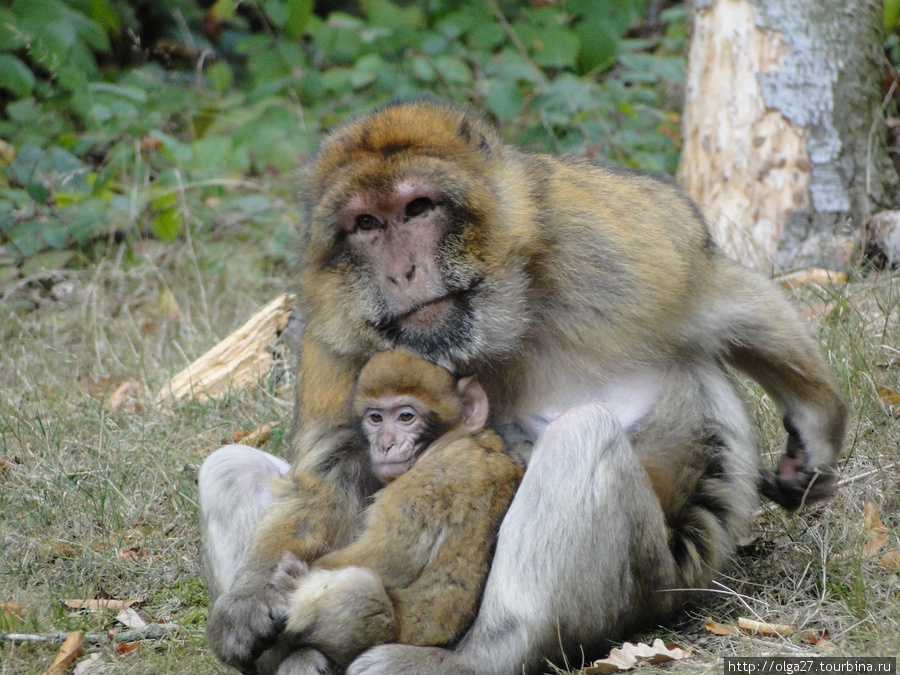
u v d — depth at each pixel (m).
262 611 7.26
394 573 7.32
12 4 18.64
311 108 20.95
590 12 19.88
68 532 10.16
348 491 8.09
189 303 15.85
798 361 8.31
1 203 16.88
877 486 9.30
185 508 10.46
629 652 7.16
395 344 7.67
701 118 15.79
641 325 7.78
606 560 7.06
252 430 11.87
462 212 7.49
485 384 8.13
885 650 6.90
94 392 13.23
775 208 14.98
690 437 8.05
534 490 7.05
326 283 7.78
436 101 8.46
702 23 15.80
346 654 6.97
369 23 21.34
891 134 16.42
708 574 8.05
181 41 23.73
